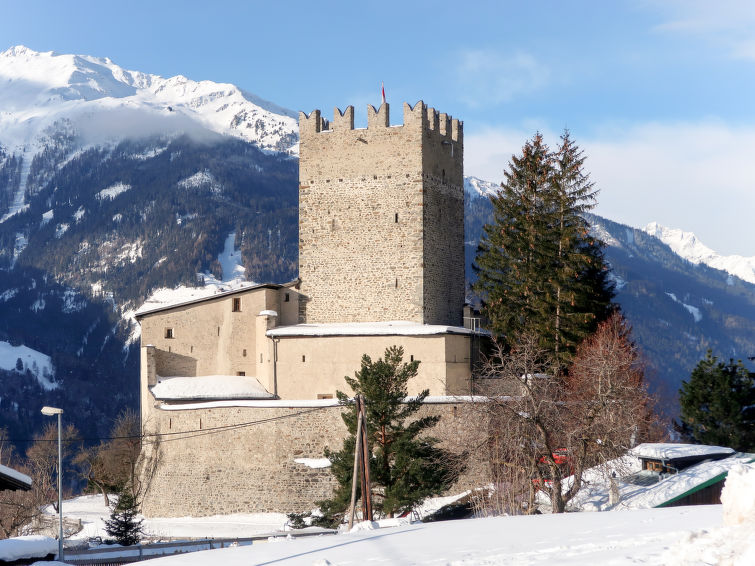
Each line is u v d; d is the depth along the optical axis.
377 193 75.12
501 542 27.61
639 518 31.38
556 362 71.38
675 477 49.62
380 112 75.50
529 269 76.81
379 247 74.88
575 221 78.75
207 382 74.06
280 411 66.50
